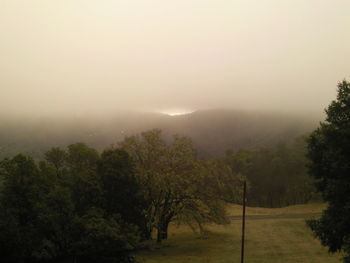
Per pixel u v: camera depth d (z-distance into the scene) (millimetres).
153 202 48000
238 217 70812
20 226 34156
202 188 47281
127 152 46406
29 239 33125
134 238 35781
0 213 33062
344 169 24875
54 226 33562
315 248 44406
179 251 45094
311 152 28953
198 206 47125
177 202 48031
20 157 35500
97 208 37375
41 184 36125
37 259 35312
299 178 98312
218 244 48688
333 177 27422
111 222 35719
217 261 39594
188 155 48781
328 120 27875
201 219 47469
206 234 49906
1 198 34469
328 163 27141
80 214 37281
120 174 40625
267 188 108875
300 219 65562
